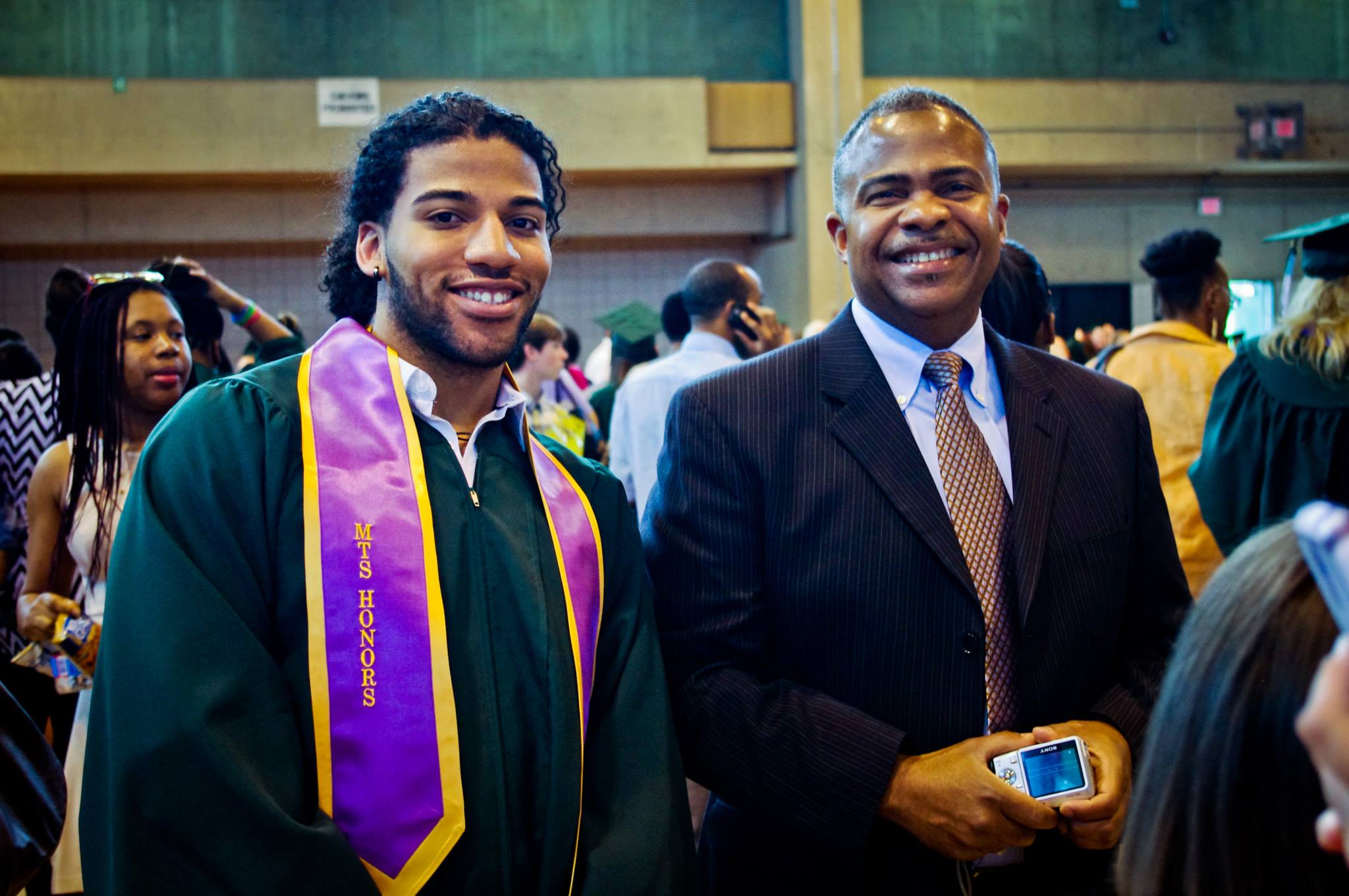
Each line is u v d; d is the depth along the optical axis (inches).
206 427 51.4
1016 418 63.7
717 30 468.4
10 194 434.3
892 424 62.1
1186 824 30.3
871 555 60.1
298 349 132.2
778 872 63.5
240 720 46.5
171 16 427.2
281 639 50.3
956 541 60.0
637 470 136.8
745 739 59.4
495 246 53.7
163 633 46.7
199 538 49.1
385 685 49.4
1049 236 495.5
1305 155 481.1
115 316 93.0
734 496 62.6
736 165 460.1
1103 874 63.1
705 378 66.2
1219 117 477.4
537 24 454.3
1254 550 31.1
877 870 61.4
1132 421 67.3
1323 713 21.7
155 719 45.5
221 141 422.0
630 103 451.5
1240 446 97.3
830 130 457.1
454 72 446.9
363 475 51.6
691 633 62.3
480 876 50.2
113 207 440.1
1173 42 481.4
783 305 483.5
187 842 44.7
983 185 61.7
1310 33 489.4
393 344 56.9
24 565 105.6
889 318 64.0
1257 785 29.2
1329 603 23.0
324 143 427.8
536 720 53.1
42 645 92.5
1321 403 92.3
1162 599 66.0
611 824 53.5
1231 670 29.6
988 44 472.7
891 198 61.8
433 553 51.5
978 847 55.2
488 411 58.5
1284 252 505.4
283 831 45.3
